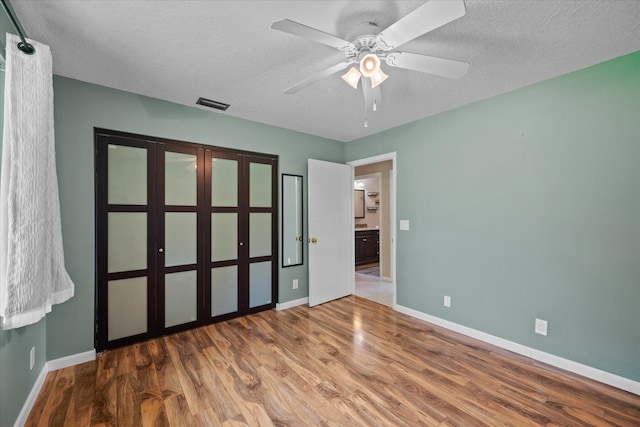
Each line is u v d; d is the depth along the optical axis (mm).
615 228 1991
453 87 2432
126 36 1737
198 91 2537
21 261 1386
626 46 1841
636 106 1905
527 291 2412
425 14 1217
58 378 2070
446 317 2998
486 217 2674
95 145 2404
